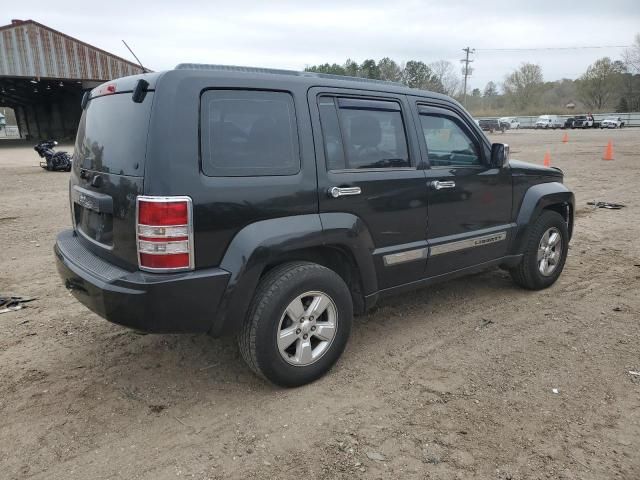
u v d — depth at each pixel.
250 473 2.61
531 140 35.16
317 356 3.41
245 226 3.03
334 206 3.39
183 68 2.99
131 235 2.87
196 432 2.94
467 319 4.52
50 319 4.53
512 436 2.87
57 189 12.94
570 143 30.70
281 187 3.14
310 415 3.09
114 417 3.09
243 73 3.13
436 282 4.28
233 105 3.04
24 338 4.15
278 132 3.19
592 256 6.50
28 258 6.46
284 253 3.22
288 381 3.31
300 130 3.27
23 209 10.01
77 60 36.97
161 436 2.91
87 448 2.80
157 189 2.76
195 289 2.87
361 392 3.34
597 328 4.30
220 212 2.92
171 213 2.76
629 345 3.98
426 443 2.82
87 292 3.06
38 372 3.61
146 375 3.58
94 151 3.33
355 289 3.76
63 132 49.25
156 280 2.79
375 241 3.68
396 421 3.02
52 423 3.02
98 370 3.64
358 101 3.62
